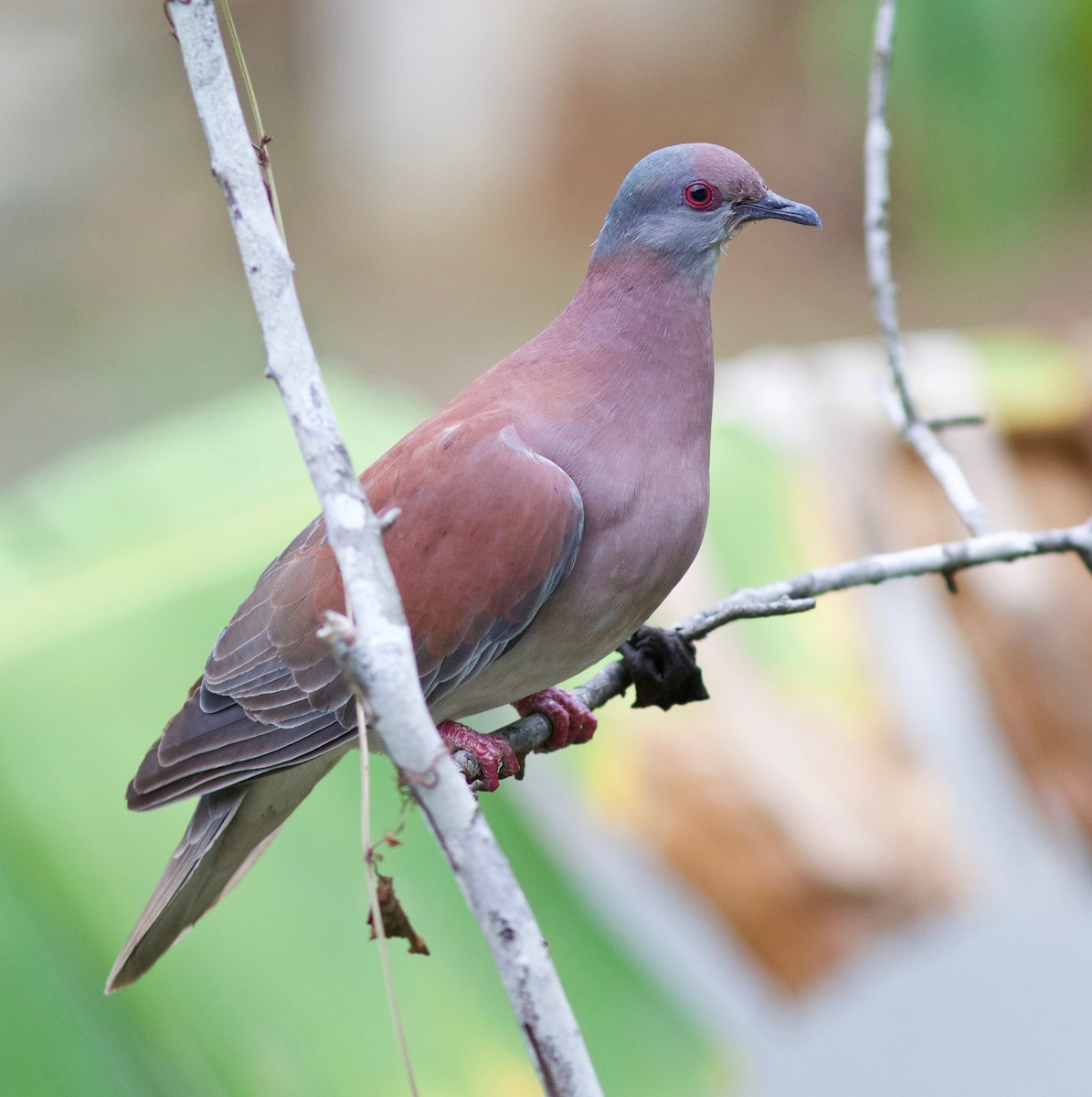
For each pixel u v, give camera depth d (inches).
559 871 302.0
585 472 229.5
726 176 241.4
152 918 229.9
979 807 358.3
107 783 268.7
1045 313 933.8
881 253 253.4
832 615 341.7
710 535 339.0
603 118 1125.1
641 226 239.9
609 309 238.4
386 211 1159.0
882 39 247.8
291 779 248.4
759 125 1076.5
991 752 355.6
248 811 249.0
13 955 247.4
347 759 296.2
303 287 1098.7
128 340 1025.5
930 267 981.2
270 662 239.3
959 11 427.2
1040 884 417.7
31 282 1099.3
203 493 323.6
